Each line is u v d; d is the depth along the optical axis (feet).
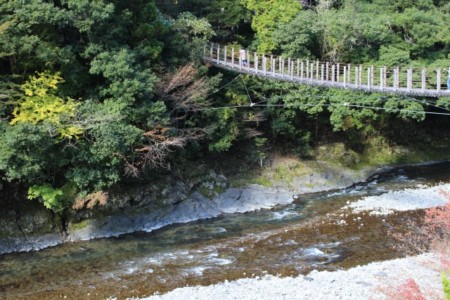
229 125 80.02
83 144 59.67
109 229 65.21
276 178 86.02
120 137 59.00
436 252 43.11
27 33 59.72
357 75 80.48
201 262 54.49
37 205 62.95
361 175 93.04
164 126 66.80
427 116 111.24
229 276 49.83
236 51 94.89
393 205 72.69
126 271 52.65
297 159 91.76
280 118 88.94
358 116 90.79
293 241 59.57
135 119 63.62
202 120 78.43
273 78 81.46
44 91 59.21
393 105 87.97
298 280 46.60
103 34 65.72
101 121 58.65
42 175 59.00
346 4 105.29
